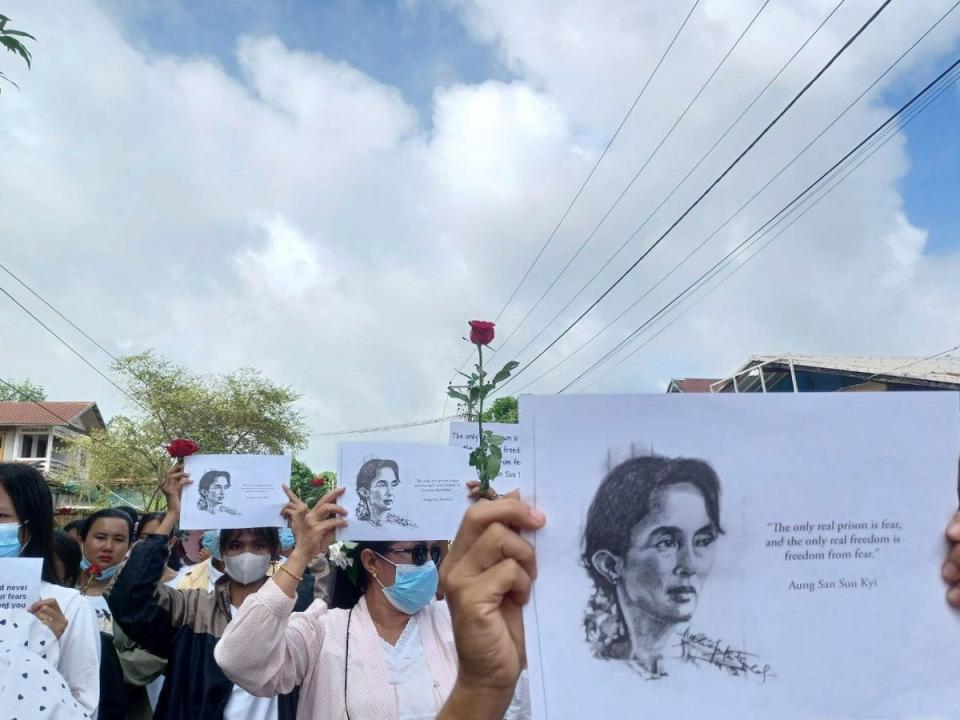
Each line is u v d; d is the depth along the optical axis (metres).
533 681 1.14
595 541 1.18
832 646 1.17
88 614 2.88
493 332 2.62
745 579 1.18
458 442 3.68
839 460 1.22
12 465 2.98
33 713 2.27
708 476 1.20
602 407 1.21
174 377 31.70
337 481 2.91
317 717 2.41
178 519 3.43
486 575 1.15
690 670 1.15
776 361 18.19
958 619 1.20
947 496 1.23
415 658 2.54
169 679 3.16
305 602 3.69
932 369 17.00
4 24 2.79
